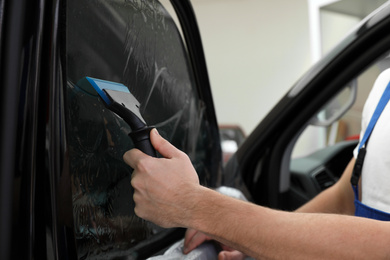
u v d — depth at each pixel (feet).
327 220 2.12
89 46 1.97
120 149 2.21
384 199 2.59
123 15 2.26
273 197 5.29
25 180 1.58
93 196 1.95
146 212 2.13
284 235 2.07
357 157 2.88
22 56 1.57
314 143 19.97
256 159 5.26
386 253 2.01
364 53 4.67
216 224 2.12
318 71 4.87
